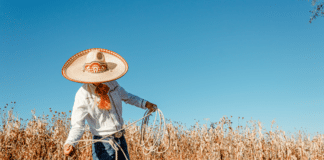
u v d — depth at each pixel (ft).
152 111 13.05
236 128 28.45
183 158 30.40
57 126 25.86
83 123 10.18
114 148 10.16
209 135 28.89
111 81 11.20
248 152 27.50
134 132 30.37
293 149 27.58
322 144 29.63
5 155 24.08
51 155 24.62
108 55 11.79
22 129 26.00
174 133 31.55
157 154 29.35
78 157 24.38
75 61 11.25
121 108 11.32
